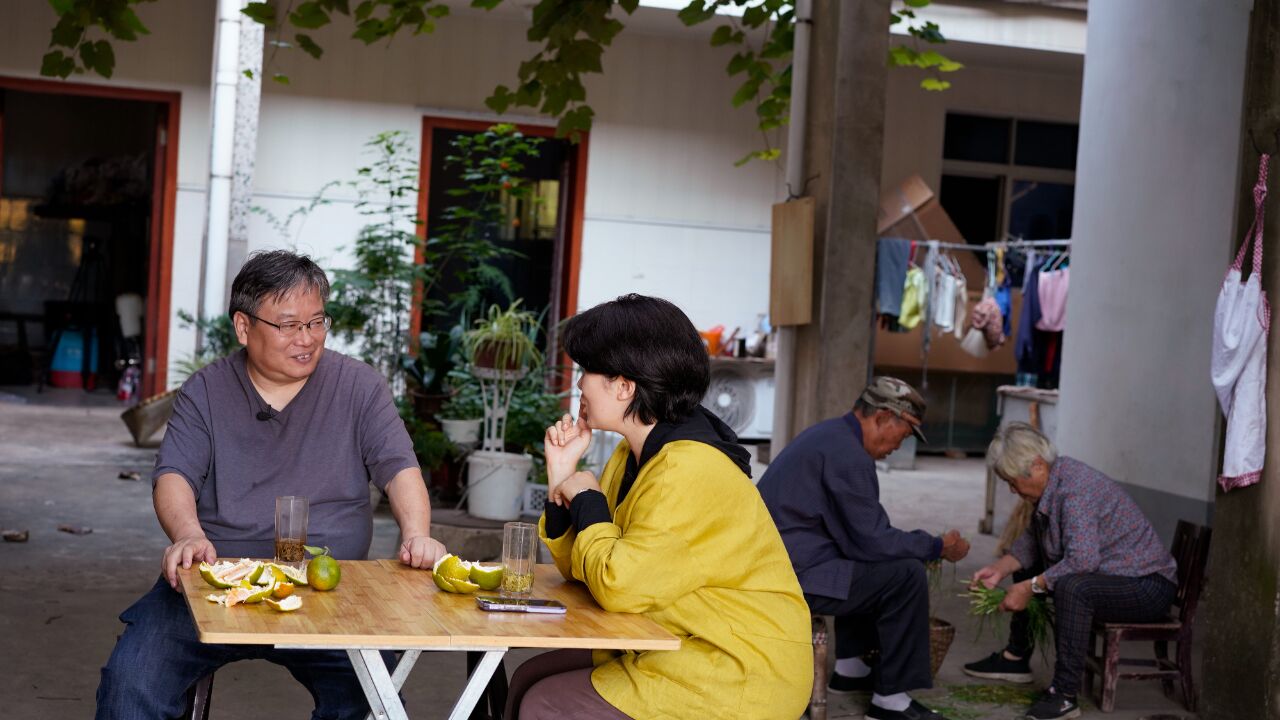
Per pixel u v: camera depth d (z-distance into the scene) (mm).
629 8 5824
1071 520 4484
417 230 12289
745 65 7070
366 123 12188
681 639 2475
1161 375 6910
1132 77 7270
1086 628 4387
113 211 13617
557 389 12070
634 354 2527
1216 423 6484
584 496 2588
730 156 13031
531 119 12492
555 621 2375
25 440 9781
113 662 2713
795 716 2506
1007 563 4797
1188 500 6656
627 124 12781
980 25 11953
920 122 13148
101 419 11391
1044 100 13492
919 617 4160
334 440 3051
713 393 12297
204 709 2871
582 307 12828
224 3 10586
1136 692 4824
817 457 4164
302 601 2393
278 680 4488
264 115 11992
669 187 12922
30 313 13969
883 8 5227
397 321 9000
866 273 5270
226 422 2982
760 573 2533
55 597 5387
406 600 2463
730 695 2418
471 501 6344
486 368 6793
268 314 2865
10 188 14086
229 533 2969
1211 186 6590
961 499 9797
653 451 2547
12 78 11664
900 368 12250
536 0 11680
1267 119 4117
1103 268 7473
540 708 2475
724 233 13062
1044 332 11031
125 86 11781
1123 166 7328
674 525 2432
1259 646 4133
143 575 5910
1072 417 7730
